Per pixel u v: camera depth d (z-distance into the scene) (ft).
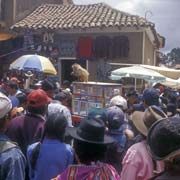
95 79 54.34
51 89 25.11
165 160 7.71
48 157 14.55
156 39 61.26
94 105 27.86
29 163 14.93
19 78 50.44
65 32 55.57
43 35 55.98
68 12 60.70
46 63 35.88
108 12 57.47
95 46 54.49
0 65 58.49
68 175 10.03
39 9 63.82
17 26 56.44
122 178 13.46
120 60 53.72
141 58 52.95
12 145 11.49
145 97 19.74
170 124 7.66
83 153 10.31
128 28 52.75
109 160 17.49
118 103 23.95
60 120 14.78
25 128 17.06
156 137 7.72
